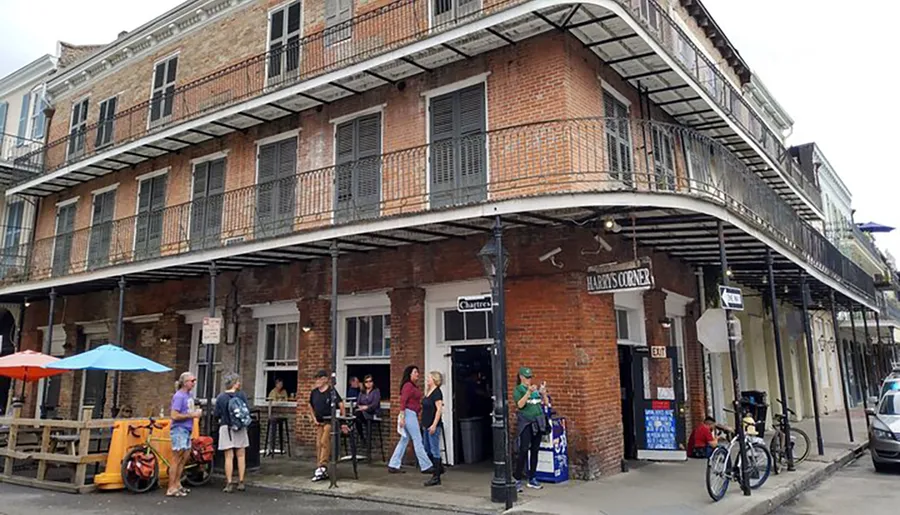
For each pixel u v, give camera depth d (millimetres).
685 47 14445
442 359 11102
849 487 9938
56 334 18453
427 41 10461
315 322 12422
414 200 11258
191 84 14859
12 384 19375
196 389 14641
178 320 15039
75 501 8578
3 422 10586
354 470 9898
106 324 17047
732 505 7836
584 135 10125
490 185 10359
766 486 9141
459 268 10789
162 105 16516
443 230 10102
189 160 15359
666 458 11023
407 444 10352
